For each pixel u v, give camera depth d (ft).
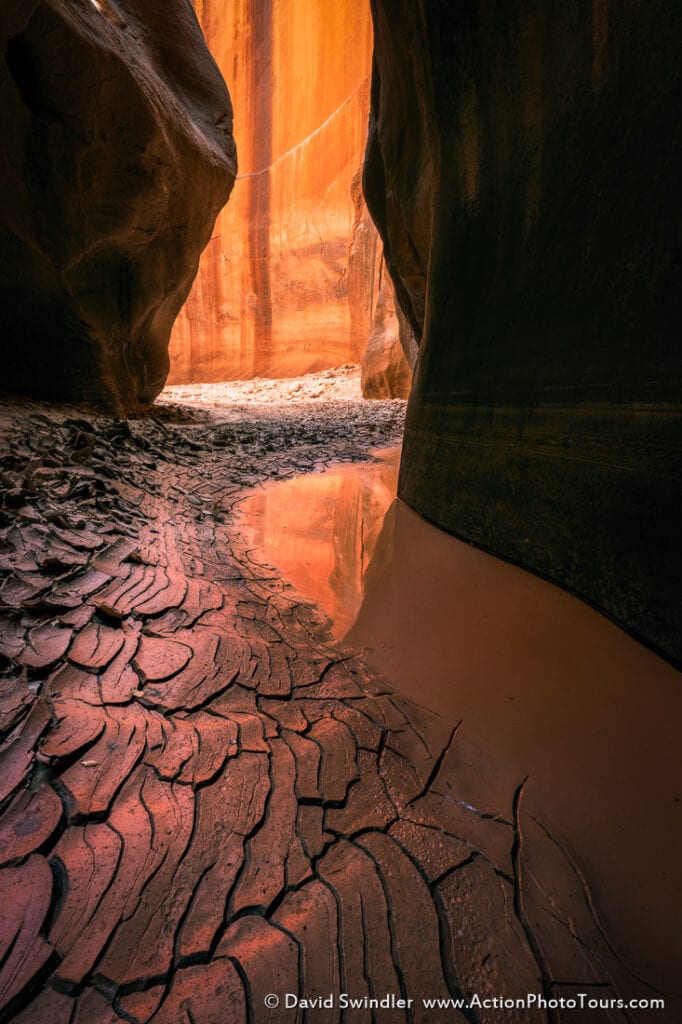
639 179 7.05
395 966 3.47
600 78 7.57
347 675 6.98
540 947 3.67
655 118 6.68
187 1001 3.13
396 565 11.20
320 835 4.43
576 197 8.45
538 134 9.29
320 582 10.38
